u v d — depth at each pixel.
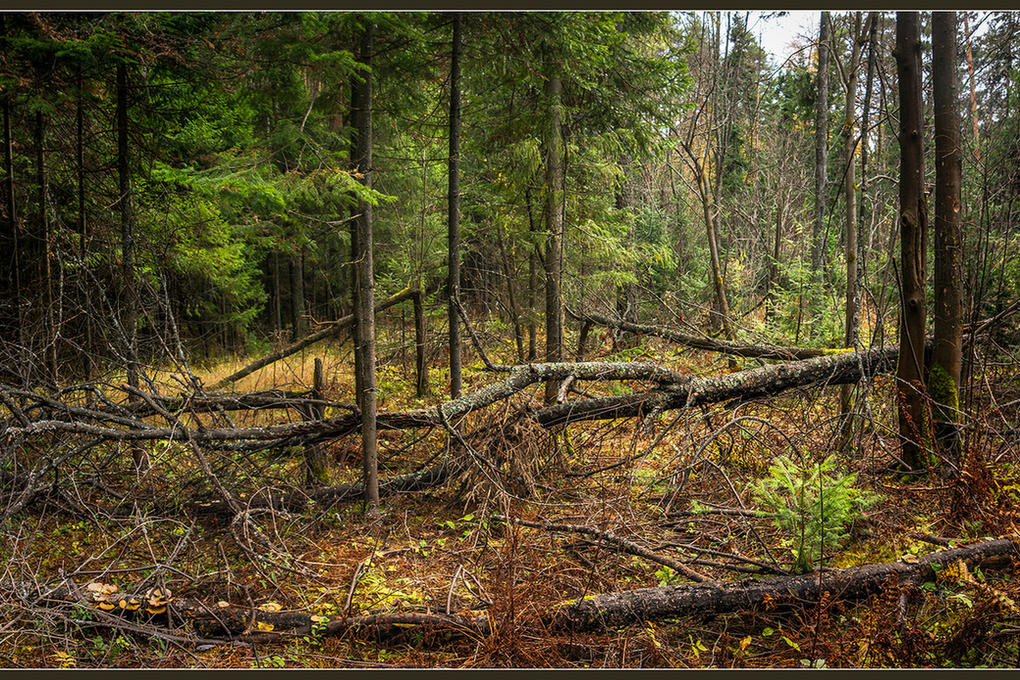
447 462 6.80
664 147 12.63
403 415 6.77
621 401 7.18
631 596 4.27
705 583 4.38
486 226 13.45
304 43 5.67
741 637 4.20
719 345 9.60
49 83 7.05
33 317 7.49
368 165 6.57
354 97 6.84
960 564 4.03
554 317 10.06
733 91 21.56
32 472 5.46
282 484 7.20
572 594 4.72
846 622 4.10
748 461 7.30
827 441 6.95
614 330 11.27
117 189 8.83
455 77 8.62
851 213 8.16
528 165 9.70
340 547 5.94
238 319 17.16
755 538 5.42
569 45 8.26
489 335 12.84
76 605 4.31
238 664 4.00
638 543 5.33
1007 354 6.93
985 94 7.32
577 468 7.32
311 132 6.39
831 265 13.05
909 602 4.19
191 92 7.87
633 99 10.81
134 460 6.78
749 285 18.42
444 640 4.23
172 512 6.41
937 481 5.84
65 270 8.49
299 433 6.73
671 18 11.34
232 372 12.80
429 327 14.55
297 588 5.09
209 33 6.55
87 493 6.52
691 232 19.44
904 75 6.36
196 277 15.92
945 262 6.32
